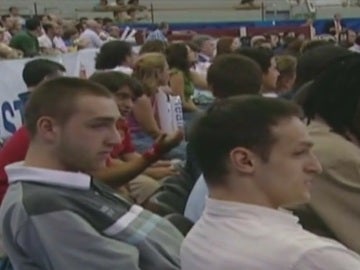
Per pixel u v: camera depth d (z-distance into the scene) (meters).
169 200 2.79
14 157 2.76
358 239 2.01
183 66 6.41
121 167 3.18
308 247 1.31
